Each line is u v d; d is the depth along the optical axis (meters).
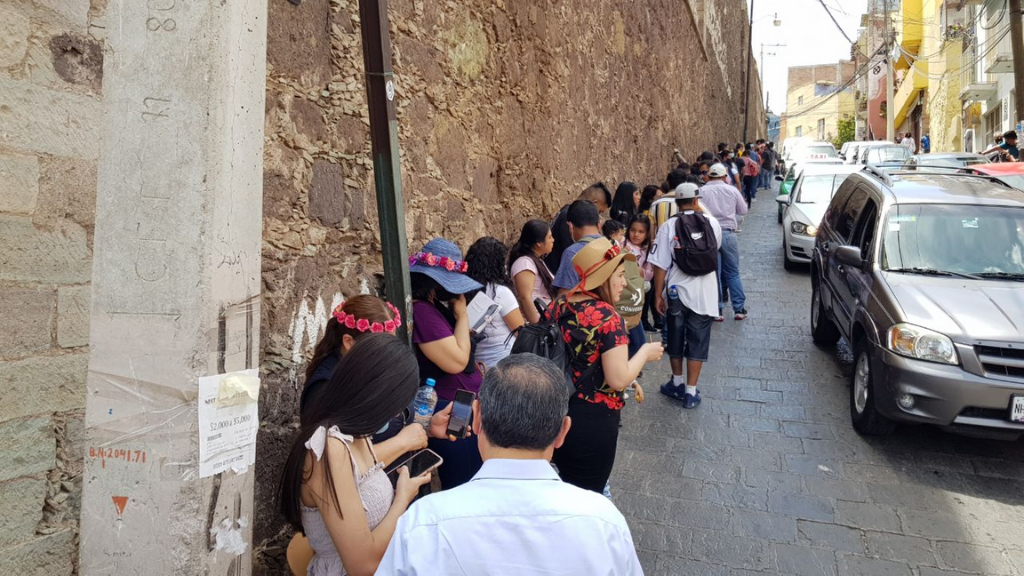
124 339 2.21
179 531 2.20
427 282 3.79
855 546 4.29
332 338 2.97
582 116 9.59
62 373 2.64
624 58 12.53
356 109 4.15
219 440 2.25
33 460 2.55
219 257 2.21
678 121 19.11
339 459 2.35
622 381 3.47
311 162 3.78
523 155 7.18
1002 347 4.96
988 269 5.89
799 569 4.08
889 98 34.81
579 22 9.37
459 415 3.18
